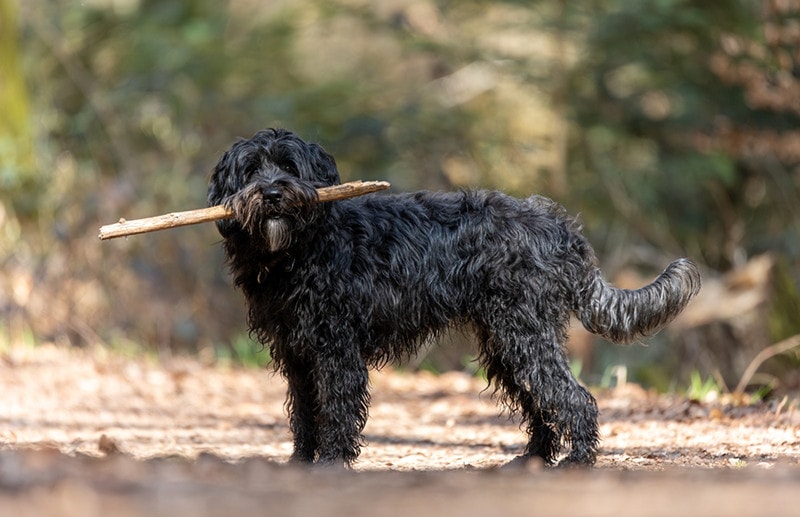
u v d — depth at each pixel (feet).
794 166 74.02
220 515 14.49
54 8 74.43
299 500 15.83
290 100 73.72
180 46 73.82
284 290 24.88
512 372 25.71
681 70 70.44
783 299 51.26
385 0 81.30
